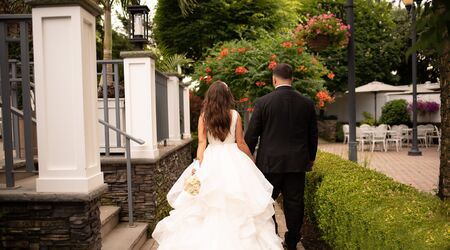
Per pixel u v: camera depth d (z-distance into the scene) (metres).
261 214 3.54
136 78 5.04
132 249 4.06
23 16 3.00
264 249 3.43
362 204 2.63
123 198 4.95
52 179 2.91
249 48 7.06
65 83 2.90
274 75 4.09
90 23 3.06
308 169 3.92
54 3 2.84
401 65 25.62
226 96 3.80
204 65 7.40
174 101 7.92
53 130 2.91
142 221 4.94
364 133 15.73
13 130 4.88
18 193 2.89
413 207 2.44
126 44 17.53
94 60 3.12
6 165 3.05
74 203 2.93
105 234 4.36
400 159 12.82
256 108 4.00
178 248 3.33
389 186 3.11
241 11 15.14
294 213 3.96
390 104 19.00
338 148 16.98
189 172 3.80
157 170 5.23
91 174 3.01
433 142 18.55
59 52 2.90
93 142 3.08
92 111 3.07
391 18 23.08
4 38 3.04
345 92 23.47
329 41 6.00
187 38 15.87
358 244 2.56
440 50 1.79
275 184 3.97
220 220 3.42
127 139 4.73
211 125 3.74
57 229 2.95
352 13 6.00
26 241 2.96
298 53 6.76
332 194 3.19
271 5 15.42
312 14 22.25
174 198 3.79
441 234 1.89
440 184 3.66
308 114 3.97
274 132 3.92
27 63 3.04
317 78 7.02
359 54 23.22
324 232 3.40
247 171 3.61
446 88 3.53
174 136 7.84
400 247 1.96
